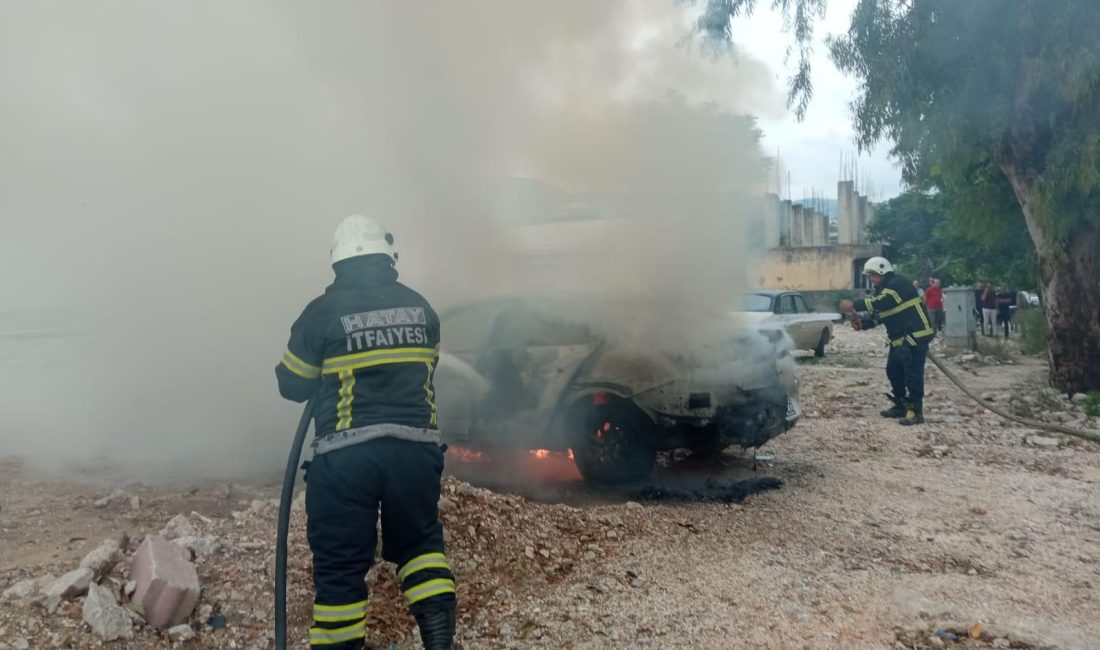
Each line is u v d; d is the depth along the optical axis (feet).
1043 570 14.12
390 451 9.29
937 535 16.05
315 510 9.34
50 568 11.75
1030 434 25.75
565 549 14.34
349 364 9.46
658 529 15.88
